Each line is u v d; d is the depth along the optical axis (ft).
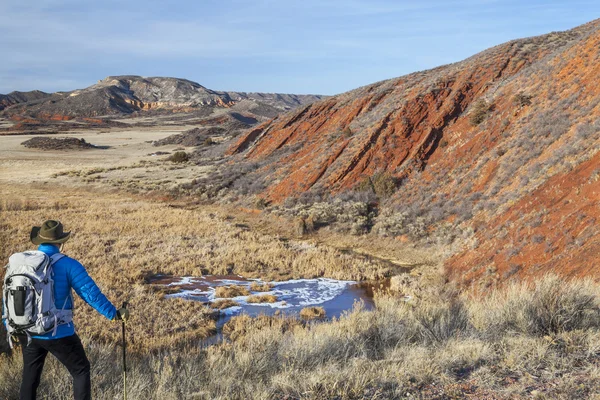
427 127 127.13
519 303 24.04
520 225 64.03
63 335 12.42
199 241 93.04
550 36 171.42
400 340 22.85
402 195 110.83
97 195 153.48
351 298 62.69
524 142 92.43
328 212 109.40
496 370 17.12
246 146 207.62
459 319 25.27
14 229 94.63
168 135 429.79
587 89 92.32
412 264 81.61
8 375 18.38
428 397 15.06
